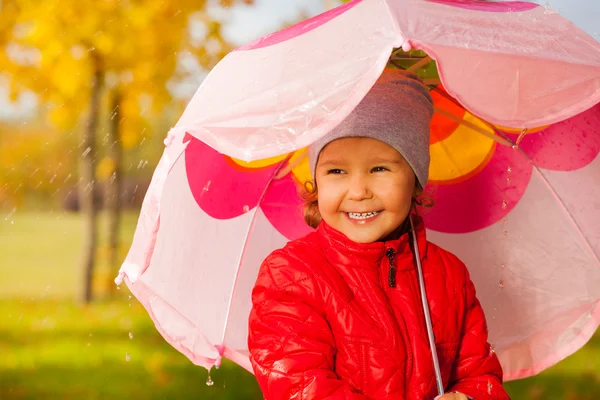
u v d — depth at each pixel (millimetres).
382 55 1506
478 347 2184
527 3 1975
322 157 2018
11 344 6523
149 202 1737
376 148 1971
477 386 2121
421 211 2564
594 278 2414
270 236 2443
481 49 1556
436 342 2090
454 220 2588
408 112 2018
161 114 8422
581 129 2289
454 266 2219
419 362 1979
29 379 5375
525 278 2506
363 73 1507
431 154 2557
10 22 7324
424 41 1518
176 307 2139
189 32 7449
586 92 1660
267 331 1969
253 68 1719
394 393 1936
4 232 23938
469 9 1768
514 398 5094
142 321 7598
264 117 1559
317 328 1943
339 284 1992
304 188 2447
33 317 7902
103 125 10195
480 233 2562
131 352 6125
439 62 1529
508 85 1600
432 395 1991
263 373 1926
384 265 2055
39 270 14016
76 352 6152
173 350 6195
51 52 7375
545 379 5520
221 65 1875
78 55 7492
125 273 1782
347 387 1854
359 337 1945
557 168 2400
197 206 2145
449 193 2580
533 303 2496
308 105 1529
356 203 1991
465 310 2207
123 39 7383
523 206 2494
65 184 22406
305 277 1994
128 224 21891
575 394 5145
